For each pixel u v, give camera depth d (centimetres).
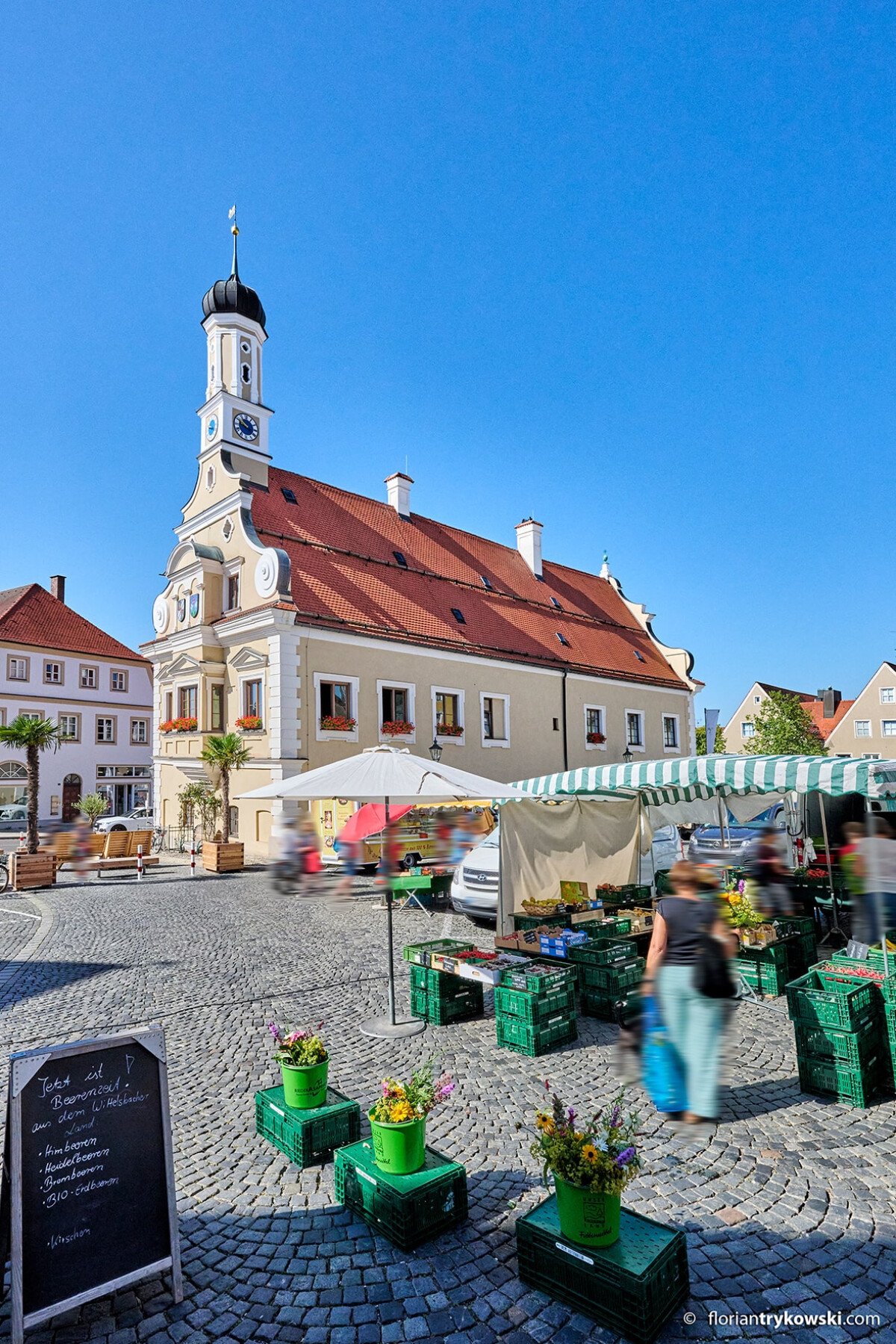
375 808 1736
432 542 3247
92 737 4366
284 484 2800
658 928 584
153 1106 392
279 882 1781
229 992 898
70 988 920
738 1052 702
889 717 5506
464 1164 498
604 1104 586
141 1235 371
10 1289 348
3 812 3703
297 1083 523
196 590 2536
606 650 3662
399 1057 691
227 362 2739
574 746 3247
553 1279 371
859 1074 578
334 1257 406
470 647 2770
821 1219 430
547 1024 705
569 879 1213
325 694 2323
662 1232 373
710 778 897
